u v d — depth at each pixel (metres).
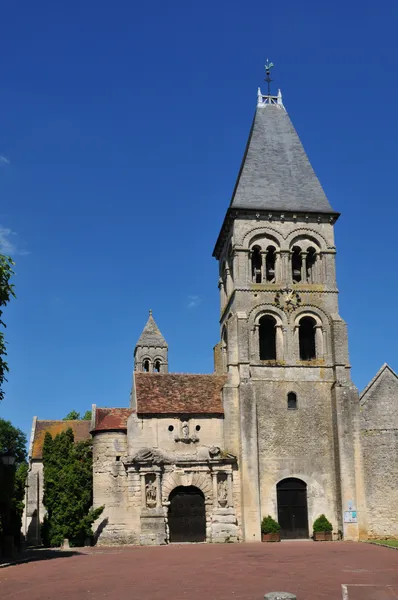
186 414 47.75
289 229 52.09
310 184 54.06
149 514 44.88
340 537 45.97
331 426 48.59
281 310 50.44
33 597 21.67
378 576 25.44
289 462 47.41
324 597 20.78
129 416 47.38
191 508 46.31
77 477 45.62
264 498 46.50
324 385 49.34
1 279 30.58
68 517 44.38
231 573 26.75
